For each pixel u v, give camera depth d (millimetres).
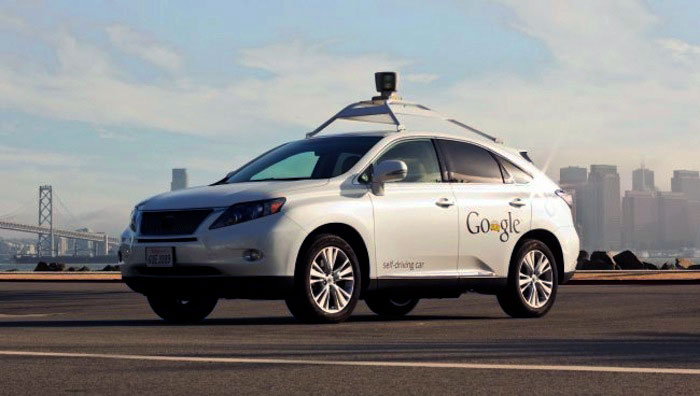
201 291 9289
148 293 9625
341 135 10461
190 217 9367
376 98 13336
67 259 153000
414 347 6879
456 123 12133
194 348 6852
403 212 9906
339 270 9484
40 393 4969
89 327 9000
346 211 9531
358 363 5926
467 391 4984
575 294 14969
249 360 6090
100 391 5027
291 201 9305
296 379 5359
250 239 9141
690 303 12531
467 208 10352
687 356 6320
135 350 6723
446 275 10188
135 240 9617
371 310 11977
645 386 5117
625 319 9992
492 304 13188
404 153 10219
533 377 5406
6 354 6461
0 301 14711
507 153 11039
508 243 10633
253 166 10422
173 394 4938
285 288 9203
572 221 11336
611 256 29938
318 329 8703
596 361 6055
